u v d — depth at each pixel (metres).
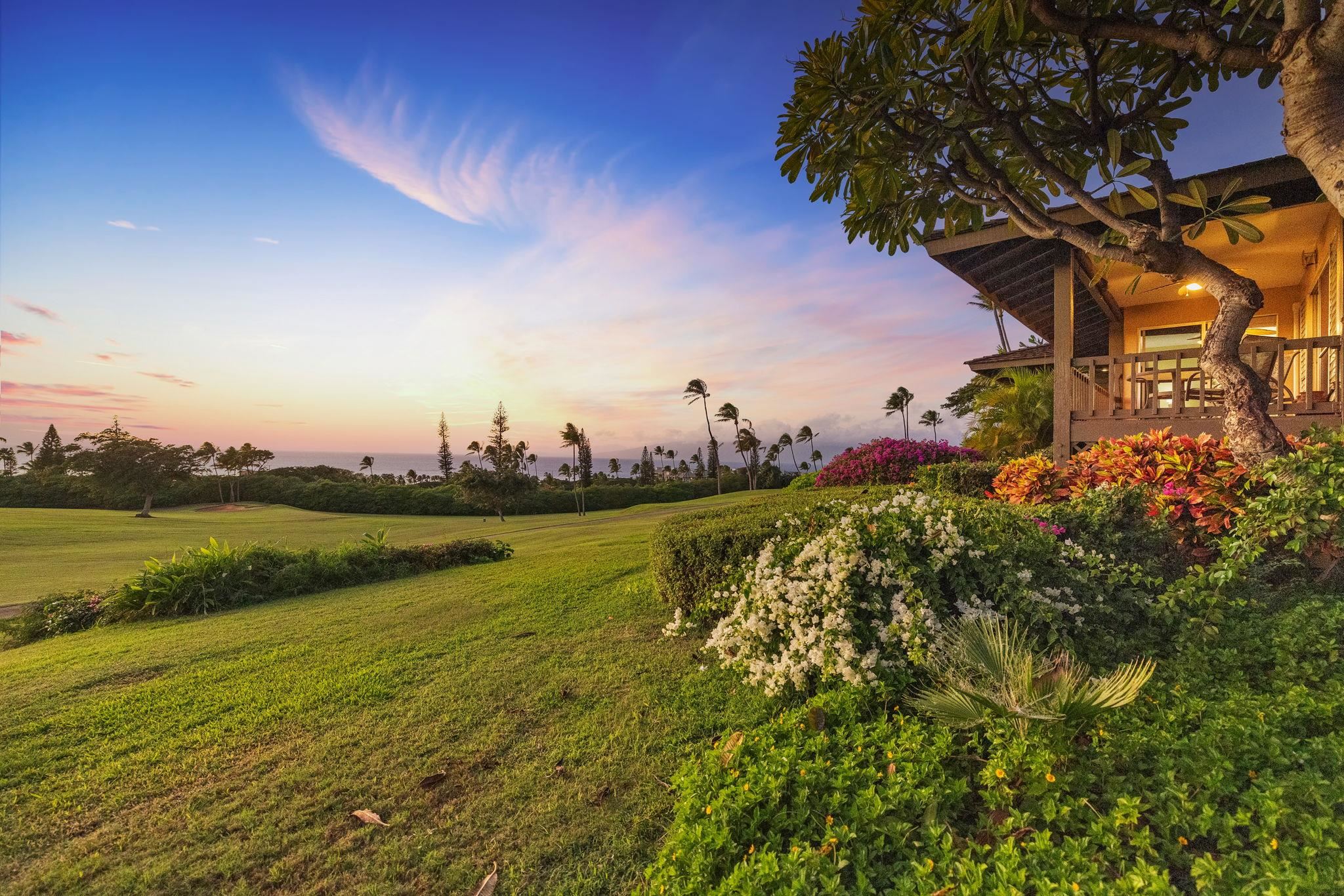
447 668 4.13
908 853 1.77
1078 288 9.49
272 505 49.94
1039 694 2.16
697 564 4.57
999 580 3.17
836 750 2.38
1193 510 3.85
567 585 6.65
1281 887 1.35
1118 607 3.24
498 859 2.13
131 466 38.25
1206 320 10.09
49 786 2.76
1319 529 3.05
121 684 4.26
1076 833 1.78
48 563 14.64
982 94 4.37
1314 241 7.71
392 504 45.59
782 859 1.76
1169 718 2.19
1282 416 6.23
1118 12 3.97
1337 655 2.51
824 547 3.49
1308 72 2.79
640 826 2.25
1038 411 12.93
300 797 2.58
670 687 3.47
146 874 2.13
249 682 4.11
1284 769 1.87
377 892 2.01
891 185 4.82
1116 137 3.97
